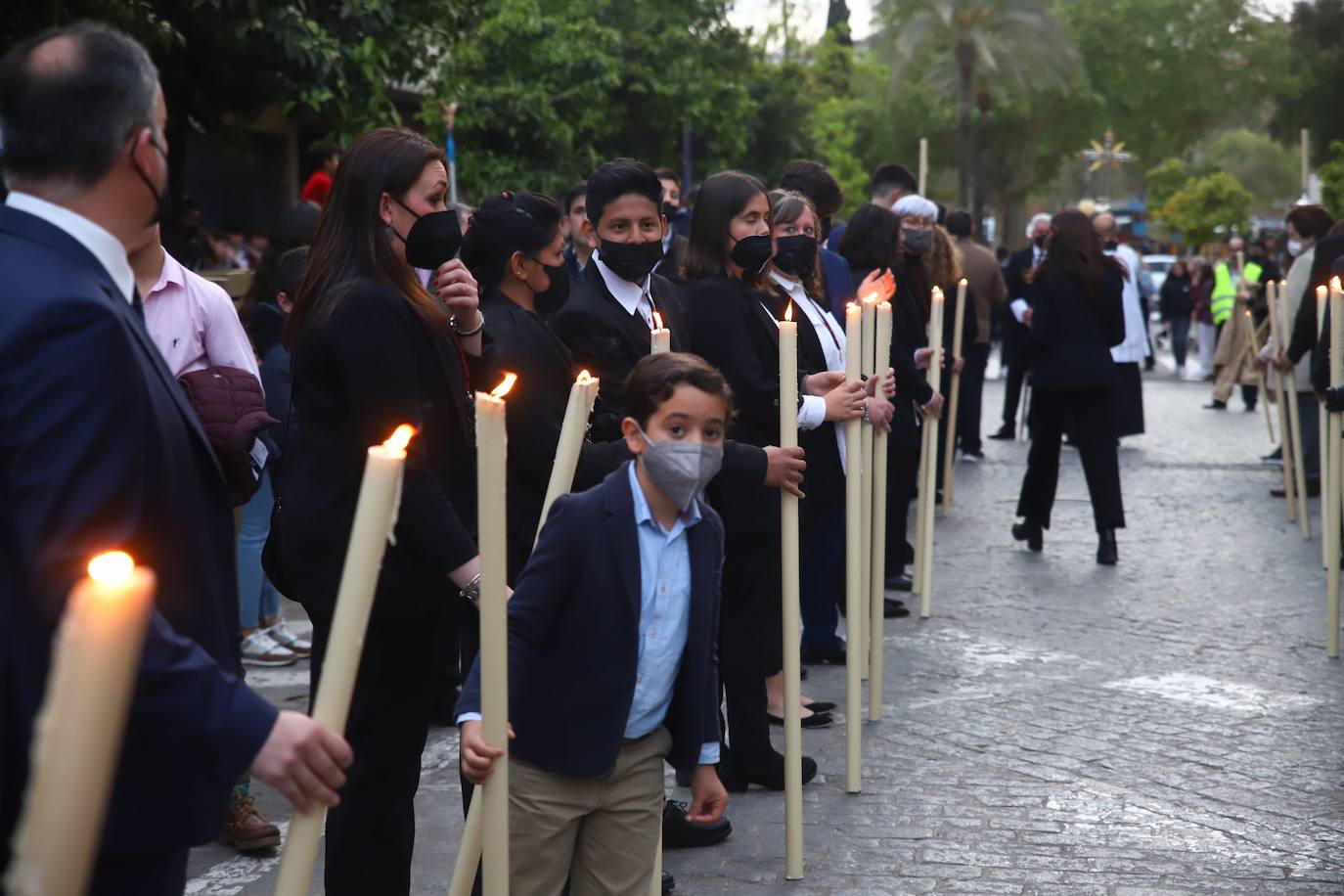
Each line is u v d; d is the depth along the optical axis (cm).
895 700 603
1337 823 466
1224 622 740
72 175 200
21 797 186
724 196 496
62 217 200
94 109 200
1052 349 873
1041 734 557
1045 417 898
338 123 957
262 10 865
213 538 216
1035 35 4044
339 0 920
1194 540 963
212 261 1280
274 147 1964
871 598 573
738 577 484
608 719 316
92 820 112
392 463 188
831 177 718
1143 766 520
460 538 320
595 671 315
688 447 305
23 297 188
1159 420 1703
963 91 3350
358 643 190
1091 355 866
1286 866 432
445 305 353
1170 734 557
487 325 377
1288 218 1099
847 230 768
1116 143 5816
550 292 491
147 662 184
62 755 111
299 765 188
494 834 263
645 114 2392
